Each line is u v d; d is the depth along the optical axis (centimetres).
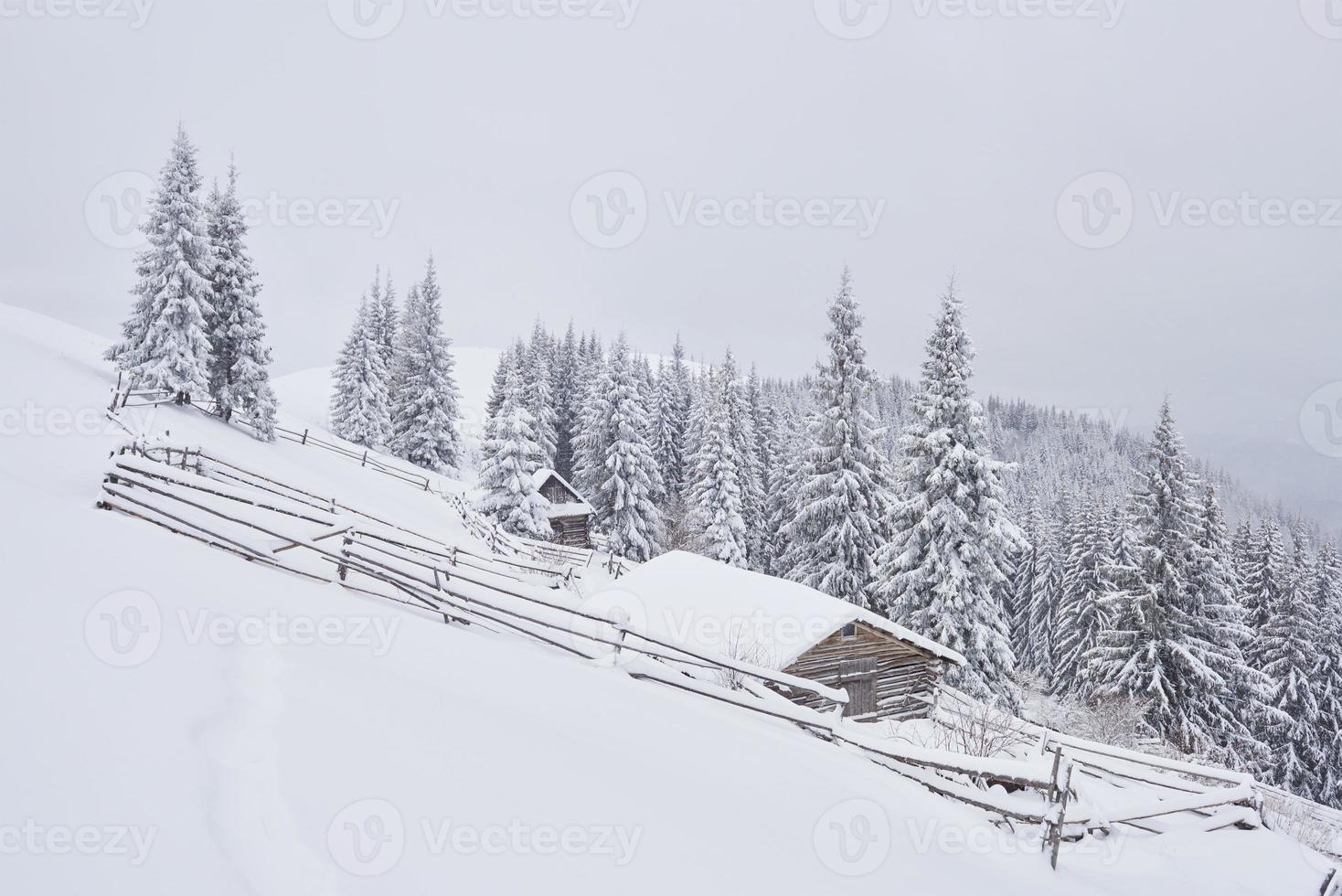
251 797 370
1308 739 3022
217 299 2880
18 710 377
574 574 3175
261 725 452
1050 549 4625
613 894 370
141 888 281
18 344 2495
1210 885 727
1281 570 3309
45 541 693
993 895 553
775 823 544
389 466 3919
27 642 462
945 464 2355
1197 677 2380
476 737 514
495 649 813
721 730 766
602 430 4441
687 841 453
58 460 1329
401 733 486
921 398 2484
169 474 1101
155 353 2588
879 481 3034
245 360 2909
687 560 1983
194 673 494
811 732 943
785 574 4312
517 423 3691
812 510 2923
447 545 2000
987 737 1478
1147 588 2402
